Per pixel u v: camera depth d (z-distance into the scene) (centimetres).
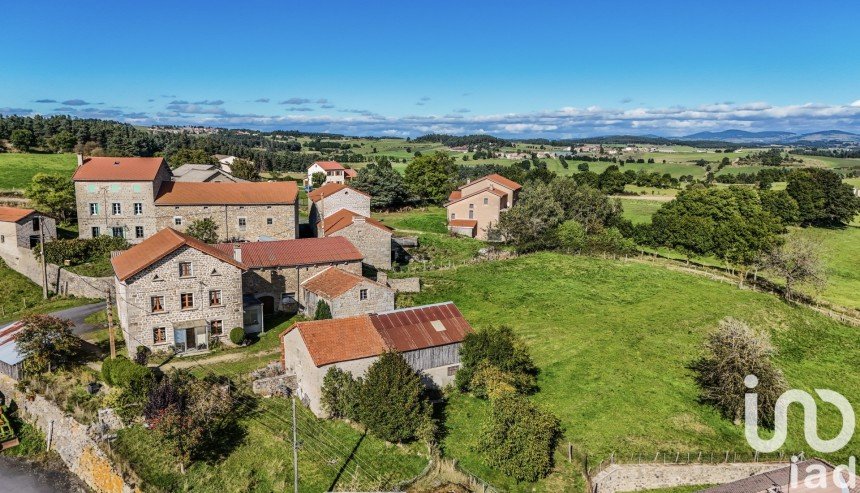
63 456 3678
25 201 8738
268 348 4688
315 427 3588
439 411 4034
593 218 9569
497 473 3381
